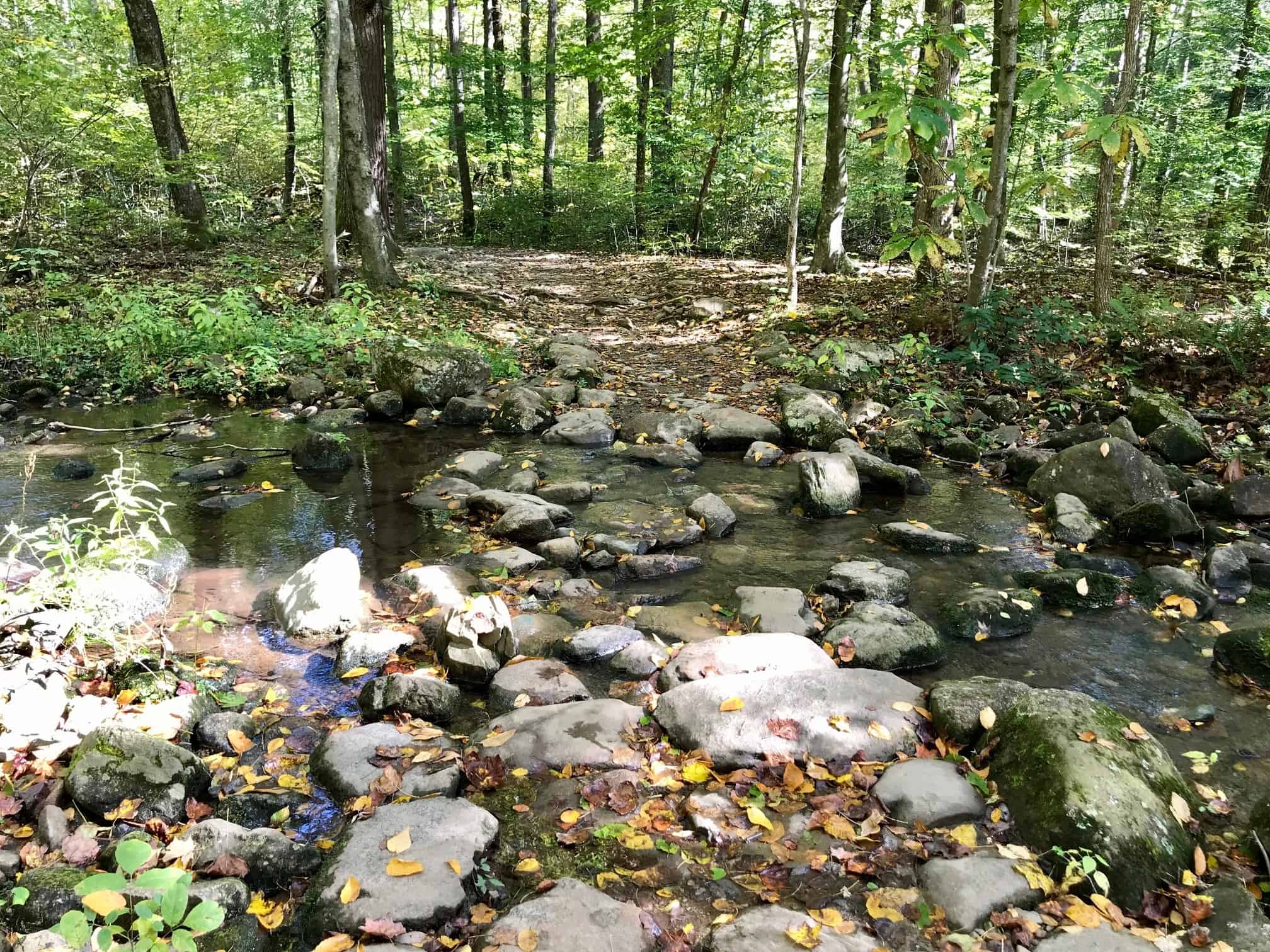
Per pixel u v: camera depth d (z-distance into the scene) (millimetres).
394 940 2123
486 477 6012
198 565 4547
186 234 14094
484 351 8836
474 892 2348
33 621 3539
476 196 24750
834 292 11539
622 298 12547
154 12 13688
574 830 2611
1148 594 4293
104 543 3961
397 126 20516
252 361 8492
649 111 19906
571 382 8195
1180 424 6352
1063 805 2484
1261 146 15828
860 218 18469
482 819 2564
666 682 3432
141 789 2617
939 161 4863
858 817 2641
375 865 2342
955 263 12031
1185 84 17281
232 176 19672
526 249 20078
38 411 7469
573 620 4043
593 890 2314
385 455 6555
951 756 2941
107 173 15336
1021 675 3619
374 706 3219
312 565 4078
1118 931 2168
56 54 12953
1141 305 8344
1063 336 8000
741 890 2393
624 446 6730
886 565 4480
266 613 4051
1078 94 4703
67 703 3066
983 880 2334
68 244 12625
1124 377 7594
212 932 2203
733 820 2643
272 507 5426
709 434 6871
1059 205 13297
